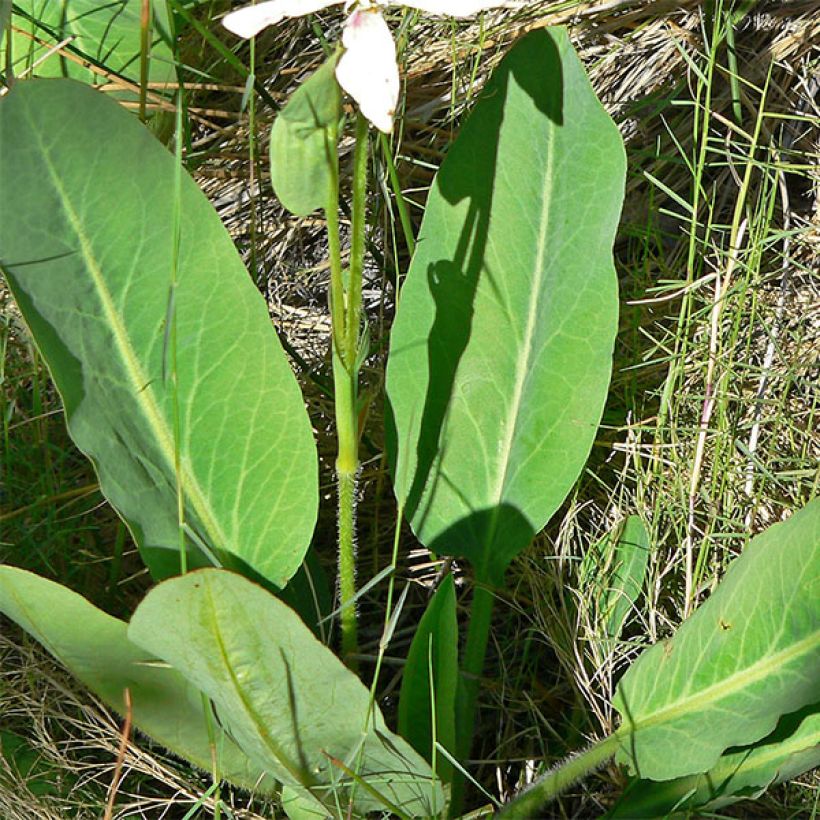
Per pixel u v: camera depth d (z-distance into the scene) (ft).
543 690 1.48
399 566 1.57
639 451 1.61
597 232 1.37
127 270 1.30
